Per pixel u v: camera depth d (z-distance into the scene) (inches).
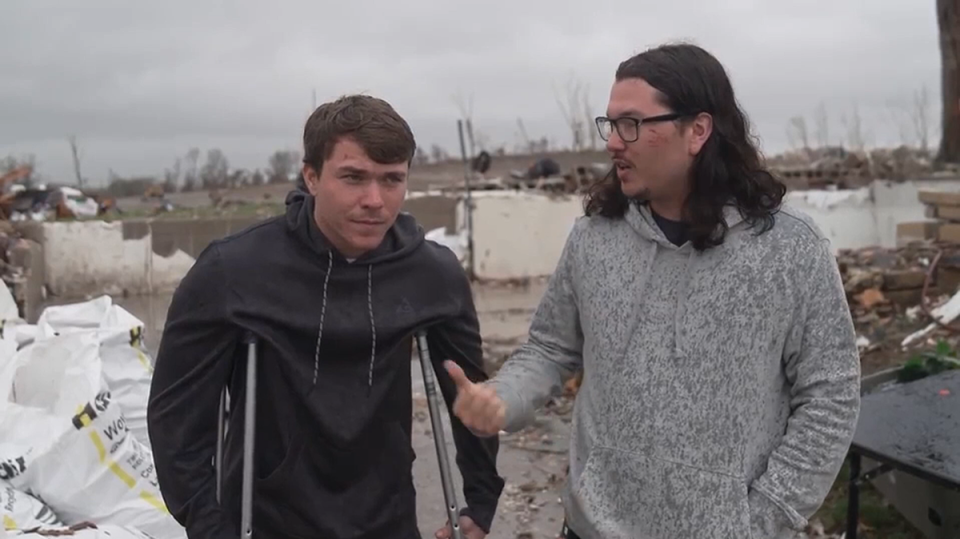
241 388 87.9
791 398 85.8
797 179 770.2
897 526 175.9
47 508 137.0
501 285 688.4
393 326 88.8
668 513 84.0
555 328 97.0
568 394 292.5
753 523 81.8
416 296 91.2
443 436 96.1
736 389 82.7
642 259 87.0
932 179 686.5
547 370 96.0
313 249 87.0
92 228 657.6
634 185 86.0
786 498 81.7
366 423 87.7
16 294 498.3
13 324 215.2
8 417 142.6
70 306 196.1
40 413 144.3
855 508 150.0
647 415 84.9
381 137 82.4
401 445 91.8
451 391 96.2
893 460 133.3
